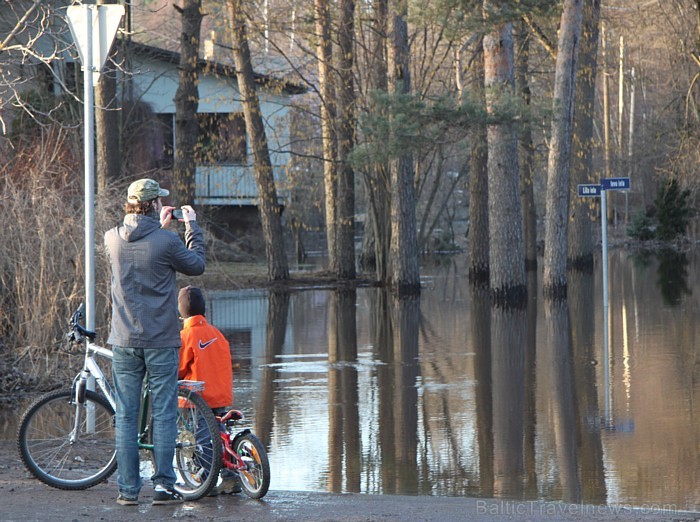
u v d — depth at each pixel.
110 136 29.42
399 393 18.55
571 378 19.67
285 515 9.45
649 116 89.75
